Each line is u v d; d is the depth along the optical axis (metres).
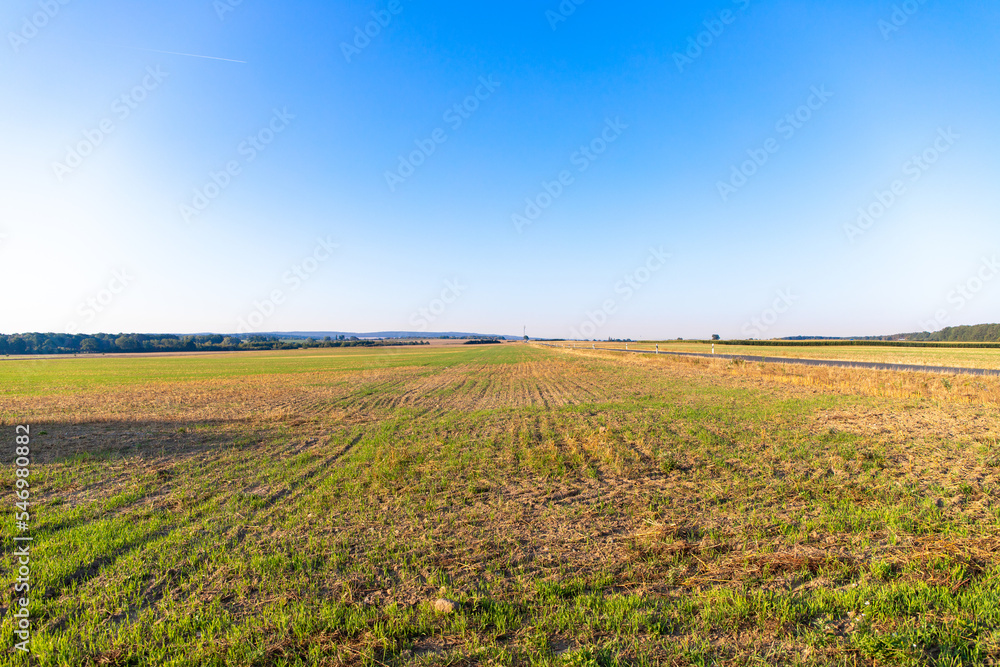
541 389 24.06
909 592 4.15
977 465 8.09
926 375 19.92
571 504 6.95
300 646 3.76
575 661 3.50
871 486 7.16
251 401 21.08
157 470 9.34
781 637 3.72
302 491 7.91
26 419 16.03
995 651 3.42
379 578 4.86
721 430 11.61
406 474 8.70
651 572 4.81
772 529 5.76
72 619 4.18
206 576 4.92
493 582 4.70
